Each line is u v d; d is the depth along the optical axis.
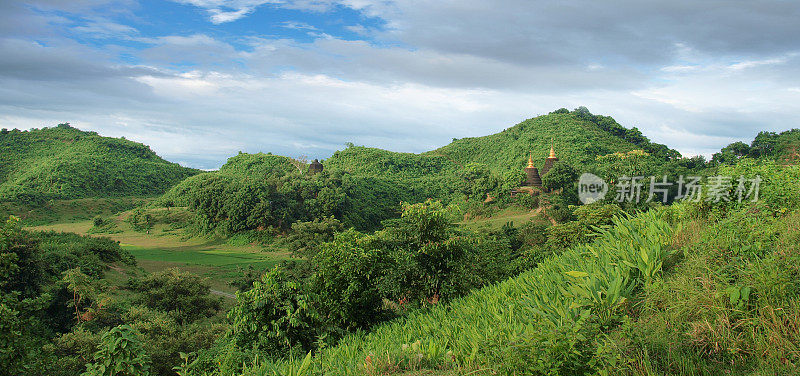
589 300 5.42
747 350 4.54
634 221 8.47
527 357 4.70
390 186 137.25
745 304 4.92
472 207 104.44
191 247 88.00
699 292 5.24
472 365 5.51
